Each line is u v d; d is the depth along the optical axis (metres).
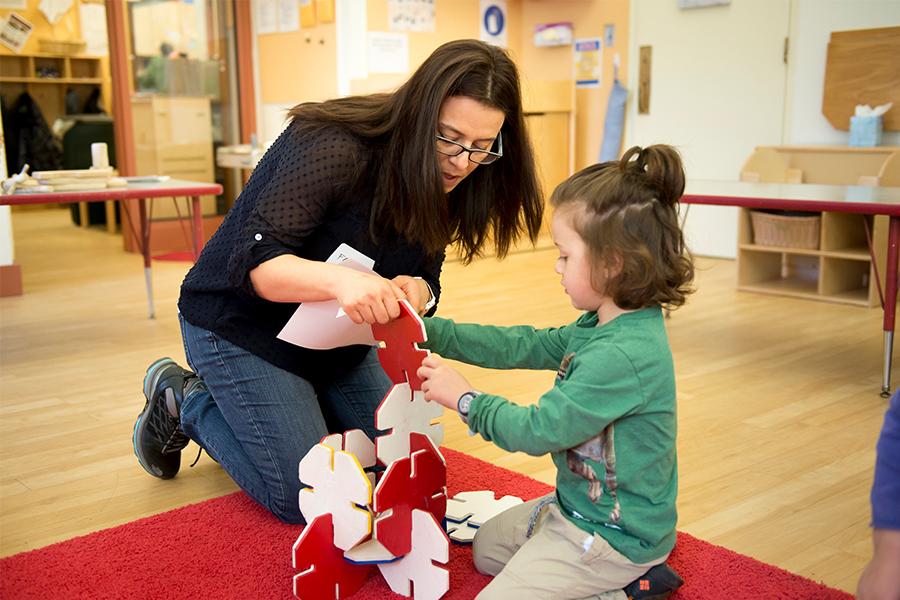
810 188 3.07
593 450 1.12
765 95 4.56
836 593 1.26
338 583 1.27
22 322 3.32
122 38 4.90
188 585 1.30
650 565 1.16
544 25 5.64
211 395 1.66
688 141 4.98
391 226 1.40
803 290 3.82
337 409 1.69
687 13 4.86
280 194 1.29
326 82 5.11
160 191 3.08
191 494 1.71
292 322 1.33
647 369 1.09
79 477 1.80
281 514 1.51
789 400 2.32
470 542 1.44
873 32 4.02
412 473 1.23
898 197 2.57
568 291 1.16
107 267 4.59
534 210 1.44
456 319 3.27
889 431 0.79
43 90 7.49
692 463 1.86
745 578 1.31
